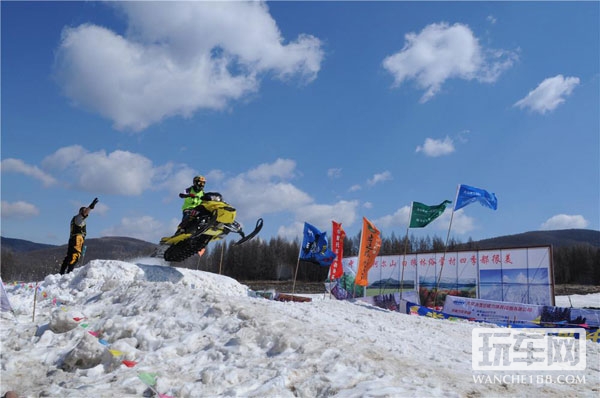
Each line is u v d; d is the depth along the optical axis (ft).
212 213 35.01
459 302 47.80
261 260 186.19
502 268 55.93
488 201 53.52
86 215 42.32
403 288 65.10
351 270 70.28
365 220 52.24
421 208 56.44
